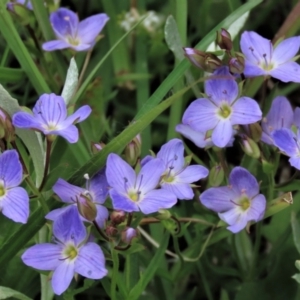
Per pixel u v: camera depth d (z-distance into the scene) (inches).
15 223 11.8
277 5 15.6
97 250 10.6
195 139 11.9
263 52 11.6
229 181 11.3
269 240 12.8
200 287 13.0
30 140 11.4
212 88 11.4
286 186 11.6
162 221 11.4
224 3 14.7
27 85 14.2
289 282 12.3
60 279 10.5
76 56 14.3
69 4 15.9
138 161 11.1
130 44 14.9
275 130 11.2
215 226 11.9
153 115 11.0
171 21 12.4
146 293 12.5
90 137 13.1
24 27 13.6
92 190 11.1
